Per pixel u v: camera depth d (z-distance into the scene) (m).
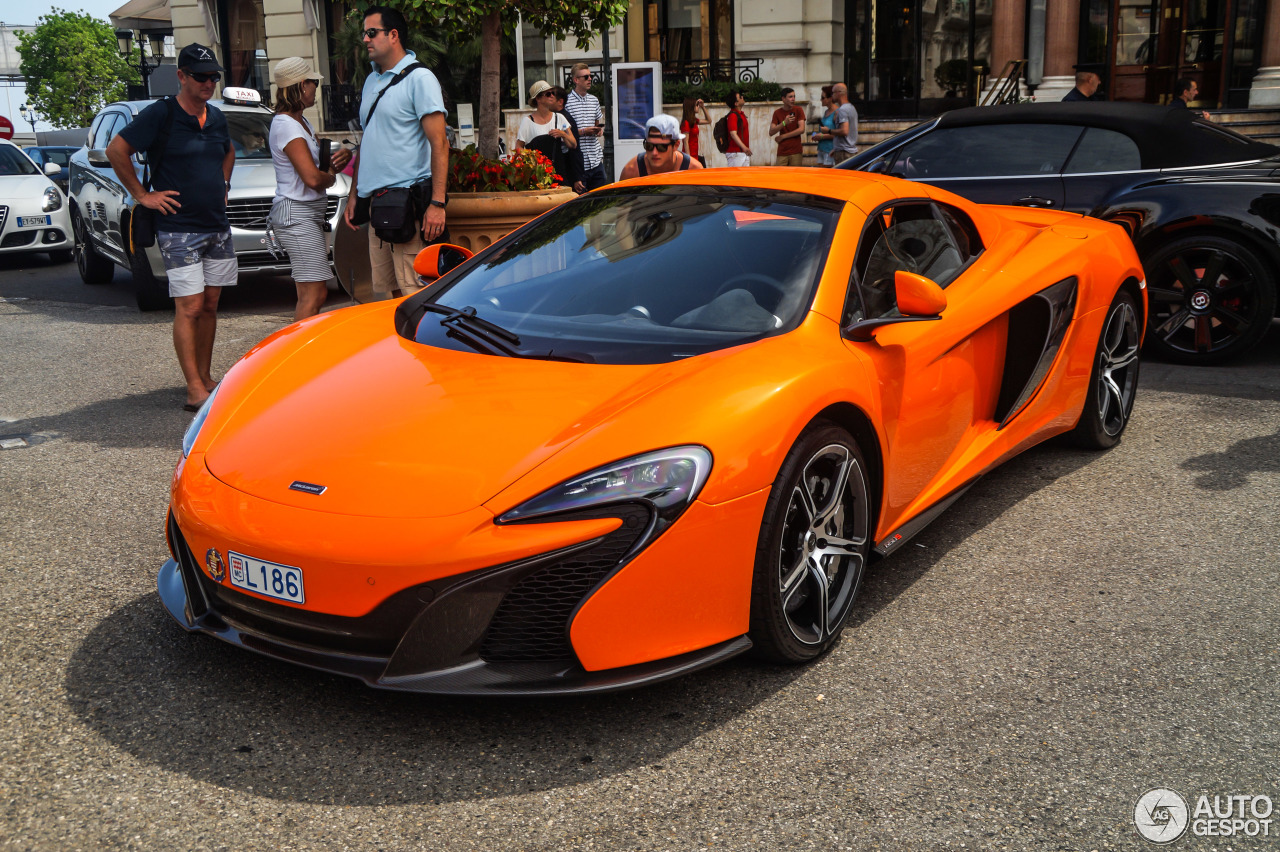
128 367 6.57
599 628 2.37
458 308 3.31
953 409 3.49
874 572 3.46
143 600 3.20
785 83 18.55
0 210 11.55
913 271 3.47
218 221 5.43
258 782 2.29
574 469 2.39
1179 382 5.76
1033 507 4.00
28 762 2.36
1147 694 2.67
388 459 2.50
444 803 2.23
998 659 2.86
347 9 21.27
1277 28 15.56
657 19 19.19
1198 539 3.66
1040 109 6.44
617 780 2.31
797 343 2.85
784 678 2.76
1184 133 6.20
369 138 5.67
